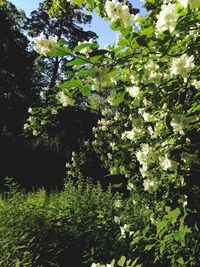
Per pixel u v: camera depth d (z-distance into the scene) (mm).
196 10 2139
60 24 32344
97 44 2084
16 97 31875
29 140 22766
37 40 2084
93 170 12969
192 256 3514
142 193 5035
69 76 2246
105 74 2162
